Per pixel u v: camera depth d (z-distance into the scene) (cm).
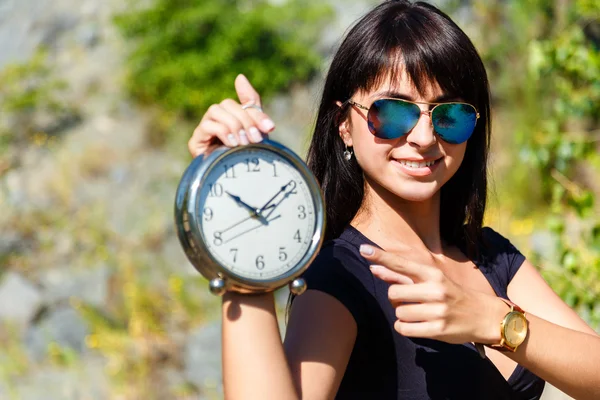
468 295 204
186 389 717
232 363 192
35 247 881
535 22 1042
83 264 864
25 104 1045
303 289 198
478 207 270
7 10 1223
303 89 1084
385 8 243
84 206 935
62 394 707
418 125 233
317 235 200
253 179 197
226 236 193
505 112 1036
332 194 252
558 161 529
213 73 1072
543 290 270
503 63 1052
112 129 1040
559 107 575
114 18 1105
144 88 1081
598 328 519
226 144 197
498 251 276
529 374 242
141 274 852
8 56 1160
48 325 776
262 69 1077
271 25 1102
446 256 264
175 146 1034
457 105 233
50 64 1129
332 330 213
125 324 796
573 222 803
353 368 221
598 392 218
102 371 733
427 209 259
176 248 890
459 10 1086
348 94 244
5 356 747
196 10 1081
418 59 232
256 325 194
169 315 800
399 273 199
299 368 205
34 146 1015
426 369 224
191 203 192
